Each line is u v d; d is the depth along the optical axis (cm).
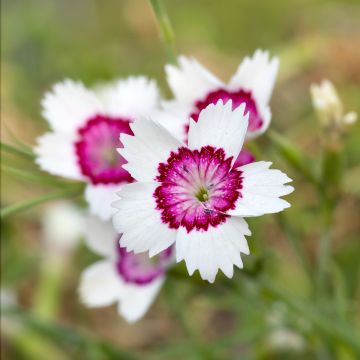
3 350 21
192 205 12
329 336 16
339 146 15
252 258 14
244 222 12
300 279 20
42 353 19
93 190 14
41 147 14
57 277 21
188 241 12
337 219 21
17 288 22
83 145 14
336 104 15
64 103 15
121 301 15
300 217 19
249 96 14
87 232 15
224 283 15
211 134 12
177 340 21
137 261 15
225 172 12
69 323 21
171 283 18
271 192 12
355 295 20
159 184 12
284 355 18
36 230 23
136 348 21
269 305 16
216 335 21
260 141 18
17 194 22
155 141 13
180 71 14
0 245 22
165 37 14
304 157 15
